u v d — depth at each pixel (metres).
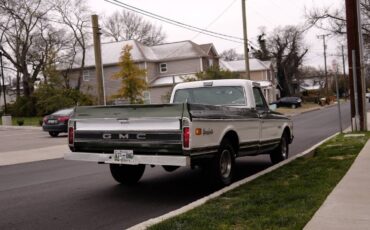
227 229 5.59
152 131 7.73
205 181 9.71
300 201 6.93
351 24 18.77
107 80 54.84
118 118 8.07
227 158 8.81
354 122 19.19
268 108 11.14
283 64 87.25
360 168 9.78
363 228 5.48
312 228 5.53
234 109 9.02
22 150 19.05
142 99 45.44
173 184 9.71
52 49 52.06
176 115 7.53
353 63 18.78
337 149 13.26
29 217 7.05
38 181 10.71
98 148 8.41
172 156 7.57
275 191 7.74
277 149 11.92
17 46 52.47
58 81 45.41
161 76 56.12
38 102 45.19
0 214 7.29
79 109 8.59
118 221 6.73
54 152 17.97
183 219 6.11
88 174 11.54
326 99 71.94
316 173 9.38
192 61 54.97
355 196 7.16
